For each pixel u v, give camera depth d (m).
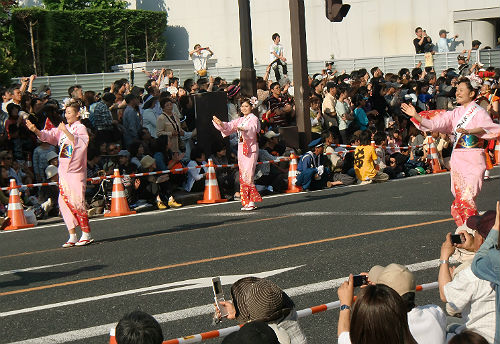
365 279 5.82
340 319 5.46
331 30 37.25
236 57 38.84
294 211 15.78
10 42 30.91
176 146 19.11
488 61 32.59
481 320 6.16
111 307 9.64
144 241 13.45
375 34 36.44
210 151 19.25
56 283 10.87
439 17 35.38
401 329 4.49
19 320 9.29
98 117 18.56
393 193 17.52
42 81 25.66
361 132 19.80
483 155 11.70
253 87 21.78
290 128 20.69
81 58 36.41
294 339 5.77
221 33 39.09
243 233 13.68
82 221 13.33
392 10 36.06
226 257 11.88
